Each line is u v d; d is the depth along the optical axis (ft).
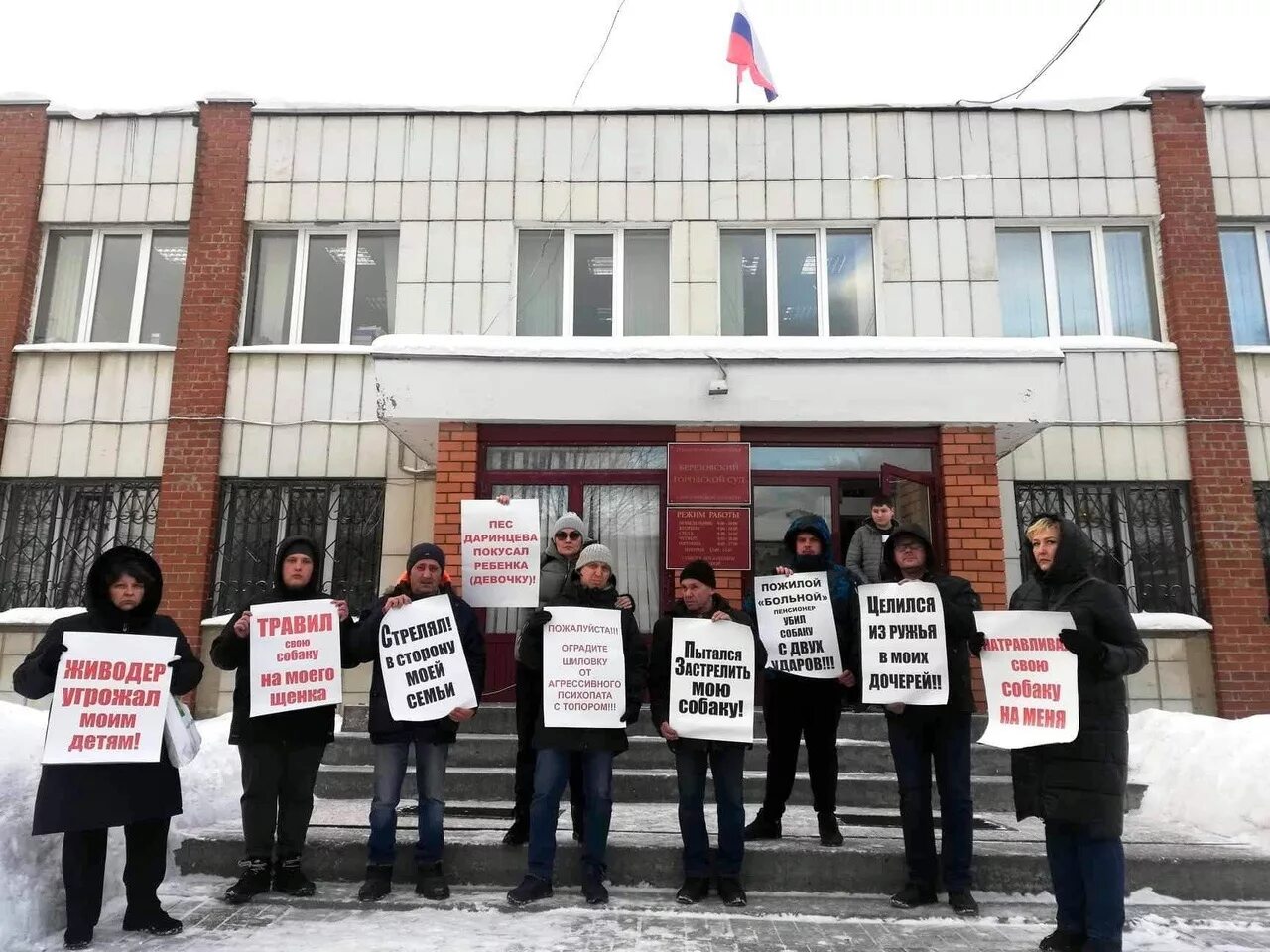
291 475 28.50
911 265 29.04
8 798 13.71
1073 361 28.43
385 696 15.16
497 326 29.22
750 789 20.06
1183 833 17.62
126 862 13.42
